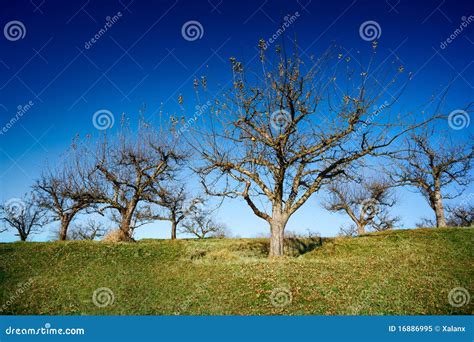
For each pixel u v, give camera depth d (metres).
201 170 22.16
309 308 13.04
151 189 32.41
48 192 34.00
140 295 14.82
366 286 14.96
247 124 21.70
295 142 21.88
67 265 19.19
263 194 22.41
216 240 28.12
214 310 13.08
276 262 18.92
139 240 34.19
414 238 25.17
